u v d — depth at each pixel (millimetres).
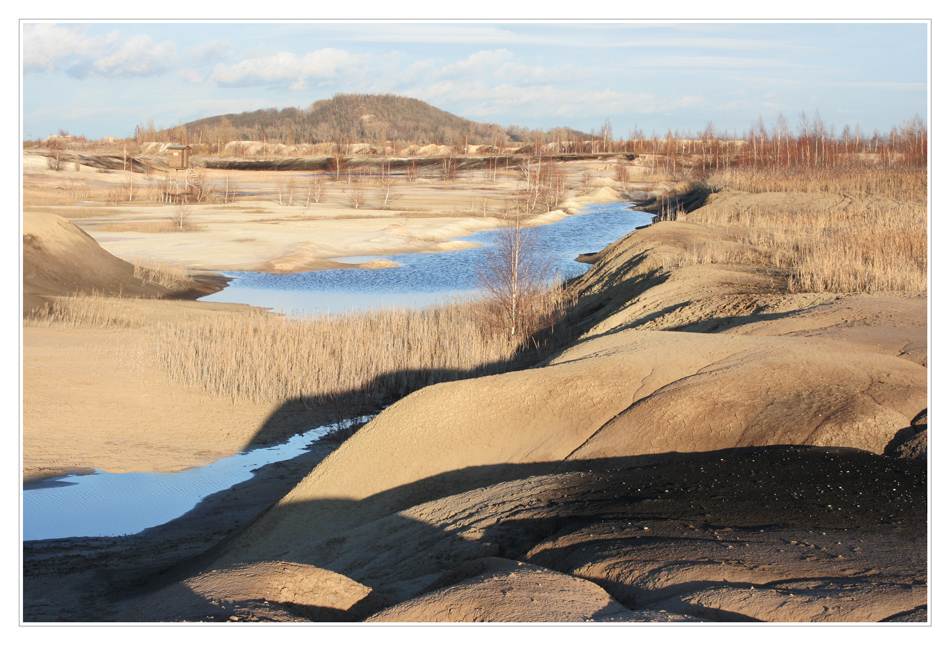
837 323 14859
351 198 77500
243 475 14391
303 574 6219
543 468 10039
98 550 10969
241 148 168875
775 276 22875
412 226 55594
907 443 8703
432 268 41062
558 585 5633
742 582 5504
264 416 17672
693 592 5352
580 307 27625
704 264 25516
